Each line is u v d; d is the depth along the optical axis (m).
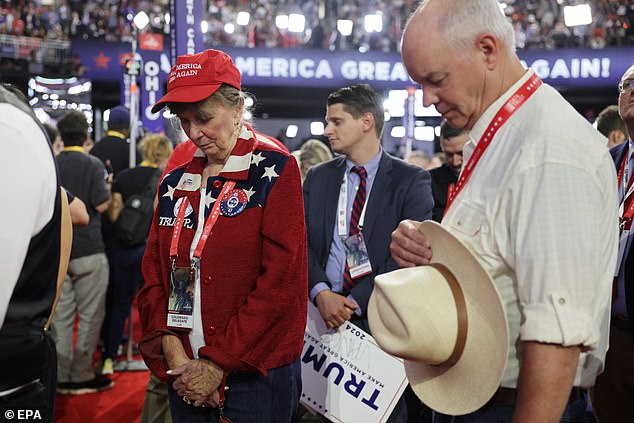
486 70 1.39
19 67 12.75
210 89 1.85
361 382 2.67
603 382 2.12
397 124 15.94
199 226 1.94
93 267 4.43
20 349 1.46
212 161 2.01
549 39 14.79
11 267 1.33
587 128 1.36
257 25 14.99
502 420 1.42
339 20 13.98
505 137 1.39
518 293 1.33
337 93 2.83
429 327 1.40
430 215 2.76
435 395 1.52
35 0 13.62
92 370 4.57
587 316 1.24
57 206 1.51
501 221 1.36
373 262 2.71
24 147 1.36
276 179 1.92
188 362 1.86
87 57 12.94
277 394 1.97
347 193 2.85
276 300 1.86
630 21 14.49
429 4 1.41
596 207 1.27
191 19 5.82
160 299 2.02
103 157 5.57
